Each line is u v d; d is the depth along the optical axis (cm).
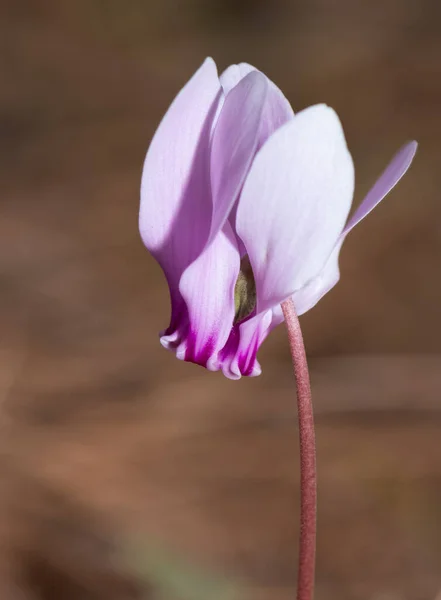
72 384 36
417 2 80
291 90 68
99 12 82
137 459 32
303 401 19
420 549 29
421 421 34
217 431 34
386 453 32
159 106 66
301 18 82
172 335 19
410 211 48
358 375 37
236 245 18
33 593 27
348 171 17
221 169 18
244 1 84
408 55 70
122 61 75
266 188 18
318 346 39
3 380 36
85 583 27
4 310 42
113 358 38
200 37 81
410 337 39
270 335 39
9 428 33
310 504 19
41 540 28
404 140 57
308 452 19
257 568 28
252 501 31
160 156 18
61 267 45
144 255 46
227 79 19
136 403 35
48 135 61
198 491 31
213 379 36
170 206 18
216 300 18
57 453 32
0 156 58
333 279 19
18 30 77
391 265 44
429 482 31
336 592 28
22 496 30
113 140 60
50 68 72
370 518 30
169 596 26
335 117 17
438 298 42
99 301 42
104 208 51
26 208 51
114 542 28
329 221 18
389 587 28
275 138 17
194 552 28
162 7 84
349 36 76
